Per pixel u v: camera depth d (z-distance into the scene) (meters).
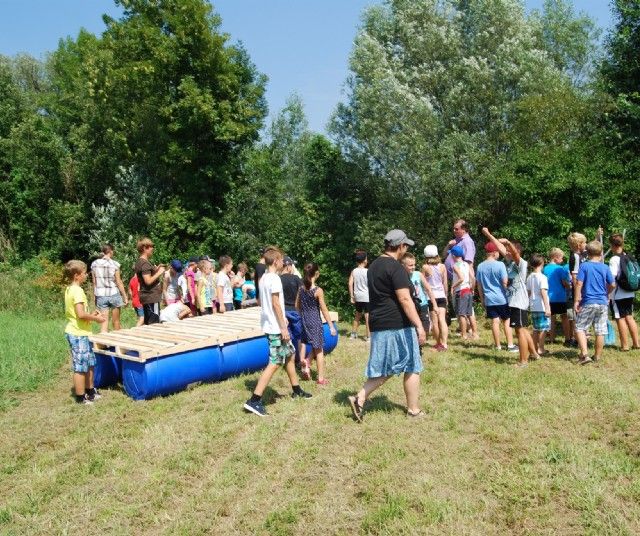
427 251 10.49
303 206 24.41
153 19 24.91
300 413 7.15
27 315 18.97
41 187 28.03
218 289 12.06
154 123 24.27
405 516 4.68
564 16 23.30
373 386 6.70
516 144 18.03
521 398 7.24
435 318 10.41
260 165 25.20
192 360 8.37
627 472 5.16
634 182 16.36
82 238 27.39
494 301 9.88
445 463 5.54
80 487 5.53
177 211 24.12
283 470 5.63
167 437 6.53
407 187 21.02
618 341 10.76
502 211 19.12
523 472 5.27
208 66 24.16
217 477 5.52
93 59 25.02
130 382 8.20
